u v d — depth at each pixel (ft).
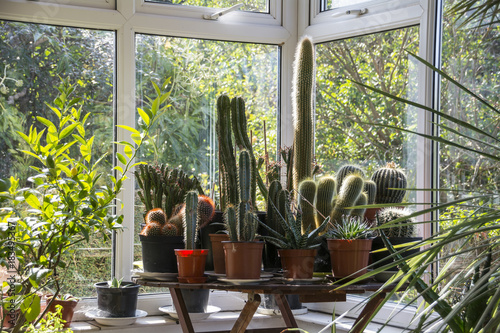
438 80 7.07
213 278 5.87
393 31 7.55
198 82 8.22
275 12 8.56
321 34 8.29
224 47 8.36
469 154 6.68
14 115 7.32
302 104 6.72
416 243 3.51
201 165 8.22
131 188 7.78
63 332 6.37
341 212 6.04
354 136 7.97
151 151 7.93
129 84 7.78
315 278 5.48
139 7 7.80
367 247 5.50
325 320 7.72
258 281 5.37
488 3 3.78
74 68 7.61
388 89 7.61
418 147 7.15
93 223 6.30
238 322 5.71
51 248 6.28
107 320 7.07
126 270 7.72
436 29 7.07
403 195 6.55
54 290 7.30
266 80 8.61
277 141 8.64
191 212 5.62
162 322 7.39
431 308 3.26
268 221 6.07
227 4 8.34
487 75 6.51
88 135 7.66
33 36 7.41
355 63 7.98
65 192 6.53
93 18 7.54
